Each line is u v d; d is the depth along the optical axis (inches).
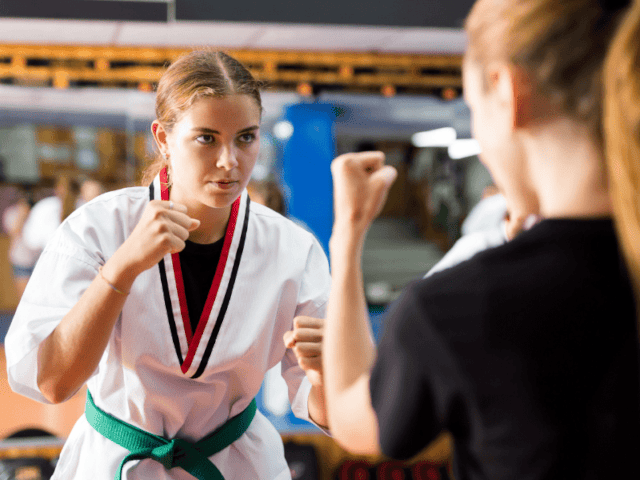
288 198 236.4
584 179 21.9
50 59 204.2
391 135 326.0
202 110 37.7
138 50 208.5
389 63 224.5
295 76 219.1
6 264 279.6
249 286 45.4
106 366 43.7
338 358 25.1
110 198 45.1
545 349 21.1
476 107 23.5
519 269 21.9
